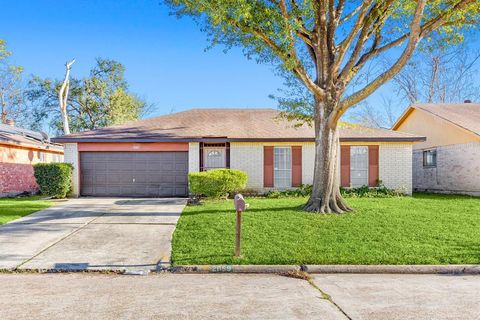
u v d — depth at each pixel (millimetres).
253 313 4570
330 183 11516
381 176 17297
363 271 6719
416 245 7906
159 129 17938
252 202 13695
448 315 4516
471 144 17766
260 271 6711
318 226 9570
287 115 14648
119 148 16703
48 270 6625
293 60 10562
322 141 11594
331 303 4957
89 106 34938
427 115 20766
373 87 10344
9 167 18188
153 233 9312
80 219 10914
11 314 4516
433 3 11594
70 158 16594
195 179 14336
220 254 7363
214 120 19391
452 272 6711
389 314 4543
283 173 17109
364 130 18188
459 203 13602
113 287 5715
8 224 10141
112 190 16734
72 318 4398
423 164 21531
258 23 10469
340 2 12117
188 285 5852
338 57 11297
